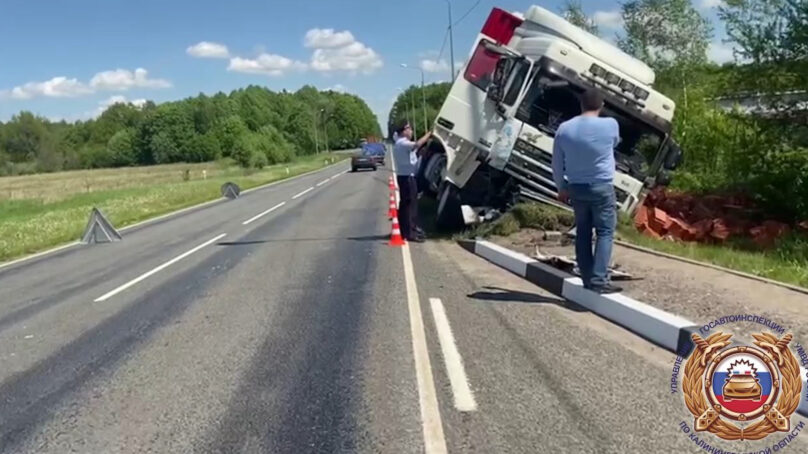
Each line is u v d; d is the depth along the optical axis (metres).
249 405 4.99
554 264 8.95
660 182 12.35
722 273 8.20
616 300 6.84
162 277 10.80
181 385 5.50
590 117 6.96
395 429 4.46
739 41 15.88
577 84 11.91
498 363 5.64
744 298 6.79
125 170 97.50
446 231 14.15
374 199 25.19
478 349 6.04
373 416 4.68
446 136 13.22
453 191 13.45
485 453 4.07
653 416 4.49
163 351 6.50
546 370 5.42
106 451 4.36
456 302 7.89
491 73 12.59
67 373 6.02
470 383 5.21
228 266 11.45
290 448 4.26
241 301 8.56
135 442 4.47
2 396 5.52
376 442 4.29
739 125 17.64
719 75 17.22
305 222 18.20
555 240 11.43
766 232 14.62
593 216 7.14
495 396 4.93
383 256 11.58
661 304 6.70
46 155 125.38
